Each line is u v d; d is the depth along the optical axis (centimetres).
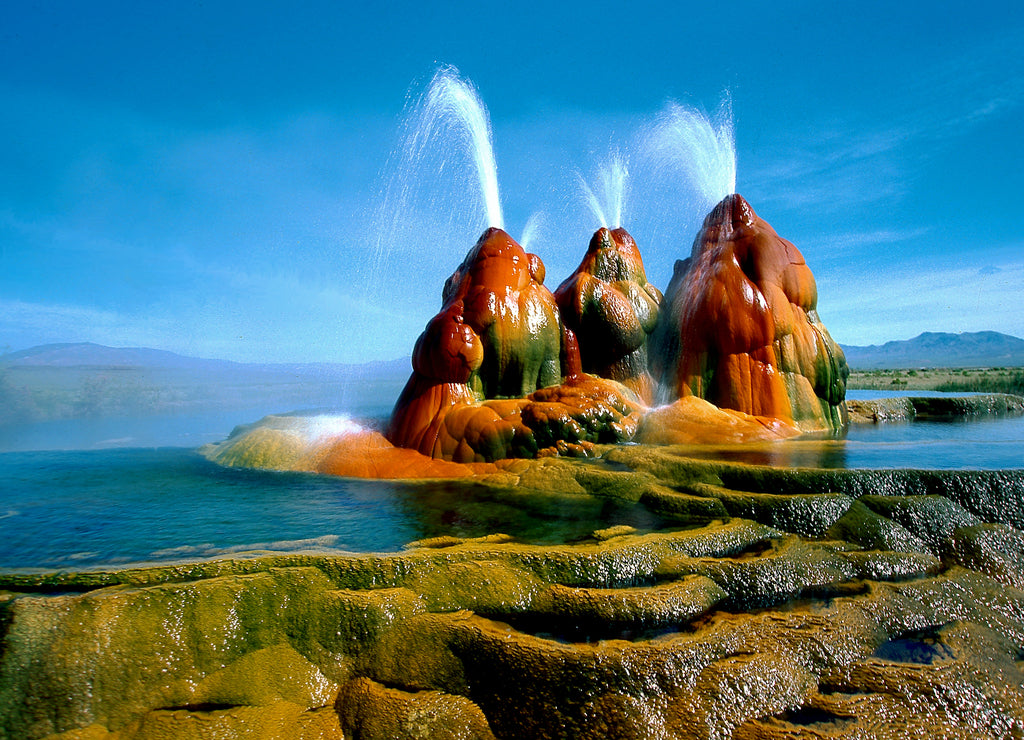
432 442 919
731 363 1023
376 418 1157
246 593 435
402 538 555
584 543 527
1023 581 532
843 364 1166
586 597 445
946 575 526
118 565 473
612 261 1184
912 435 978
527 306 1023
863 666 422
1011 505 597
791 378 1037
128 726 383
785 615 451
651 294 1231
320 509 678
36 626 393
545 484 764
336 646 429
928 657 436
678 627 438
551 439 879
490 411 912
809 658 420
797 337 1056
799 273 1099
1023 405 1457
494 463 868
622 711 374
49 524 622
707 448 814
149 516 654
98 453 1177
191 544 544
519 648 398
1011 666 439
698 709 379
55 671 387
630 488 701
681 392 1052
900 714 389
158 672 402
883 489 611
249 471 943
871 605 471
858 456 741
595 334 1094
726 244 1100
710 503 617
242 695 404
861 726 377
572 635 430
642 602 439
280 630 432
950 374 3025
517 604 452
